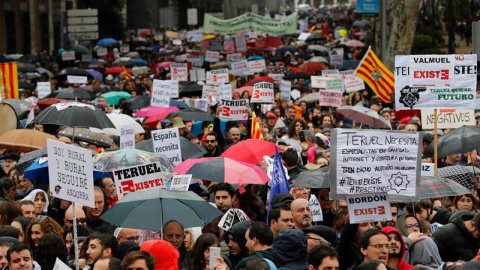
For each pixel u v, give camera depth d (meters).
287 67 39.69
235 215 11.60
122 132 16.34
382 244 9.62
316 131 19.98
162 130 15.55
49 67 46.59
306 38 59.31
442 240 11.16
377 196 10.42
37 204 13.20
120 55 56.44
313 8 116.06
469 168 14.38
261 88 21.56
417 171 10.43
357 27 75.19
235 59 40.94
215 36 67.50
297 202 11.09
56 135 18.98
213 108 25.20
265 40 50.81
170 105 24.66
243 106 18.81
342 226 11.73
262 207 13.13
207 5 106.12
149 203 10.84
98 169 13.67
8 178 14.47
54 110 15.54
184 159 16.05
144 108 22.80
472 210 12.94
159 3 95.44
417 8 39.44
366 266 8.77
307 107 27.67
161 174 12.16
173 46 65.12
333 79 25.91
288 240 9.80
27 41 67.75
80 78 32.50
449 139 14.95
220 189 12.60
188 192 11.21
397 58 13.34
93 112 15.64
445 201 13.76
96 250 10.22
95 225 12.41
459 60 13.30
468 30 59.47
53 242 10.51
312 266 9.28
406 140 10.41
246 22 55.91
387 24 39.91
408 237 10.84
